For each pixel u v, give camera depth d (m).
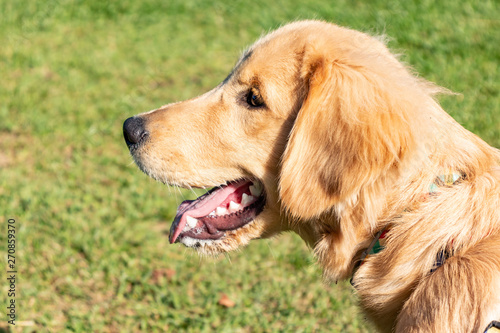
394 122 2.34
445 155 2.55
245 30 10.22
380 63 2.54
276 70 2.81
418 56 8.41
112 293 4.68
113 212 5.60
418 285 2.39
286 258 5.01
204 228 3.19
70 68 8.81
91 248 5.05
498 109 6.81
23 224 5.31
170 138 3.08
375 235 2.57
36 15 10.77
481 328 2.14
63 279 4.80
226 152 2.99
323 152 2.46
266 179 2.93
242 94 2.94
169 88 8.25
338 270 2.75
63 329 4.25
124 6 11.20
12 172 6.19
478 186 2.48
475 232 2.40
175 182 3.11
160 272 4.91
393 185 2.51
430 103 2.61
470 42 8.98
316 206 2.51
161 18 10.84
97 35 10.09
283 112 2.79
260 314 4.41
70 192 5.88
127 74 8.67
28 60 8.95
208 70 8.83
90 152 6.68
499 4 10.68
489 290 2.19
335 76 2.50
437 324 2.24
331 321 4.34
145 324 4.30
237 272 4.88
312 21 3.11
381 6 10.72
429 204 2.47
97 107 7.62
